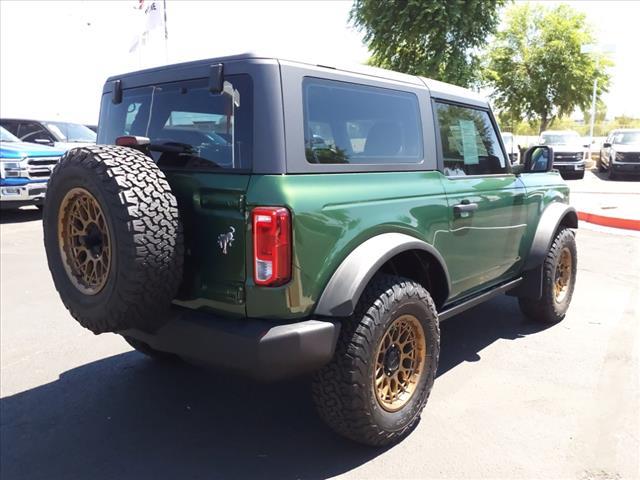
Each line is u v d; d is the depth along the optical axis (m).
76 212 2.80
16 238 9.71
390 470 2.92
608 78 27.61
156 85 3.17
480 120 4.22
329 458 3.06
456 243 3.65
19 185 11.06
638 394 3.68
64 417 3.59
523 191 4.48
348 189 2.85
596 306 5.64
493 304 5.80
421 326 3.17
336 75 2.97
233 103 2.70
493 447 3.10
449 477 2.85
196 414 3.60
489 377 3.98
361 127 3.09
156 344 2.98
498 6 14.17
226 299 2.66
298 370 2.63
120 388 3.99
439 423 3.36
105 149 2.68
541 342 4.66
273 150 2.58
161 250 2.53
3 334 5.11
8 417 3.60
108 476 2.95
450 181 3.65
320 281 2.69
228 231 2.62
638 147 18.88
